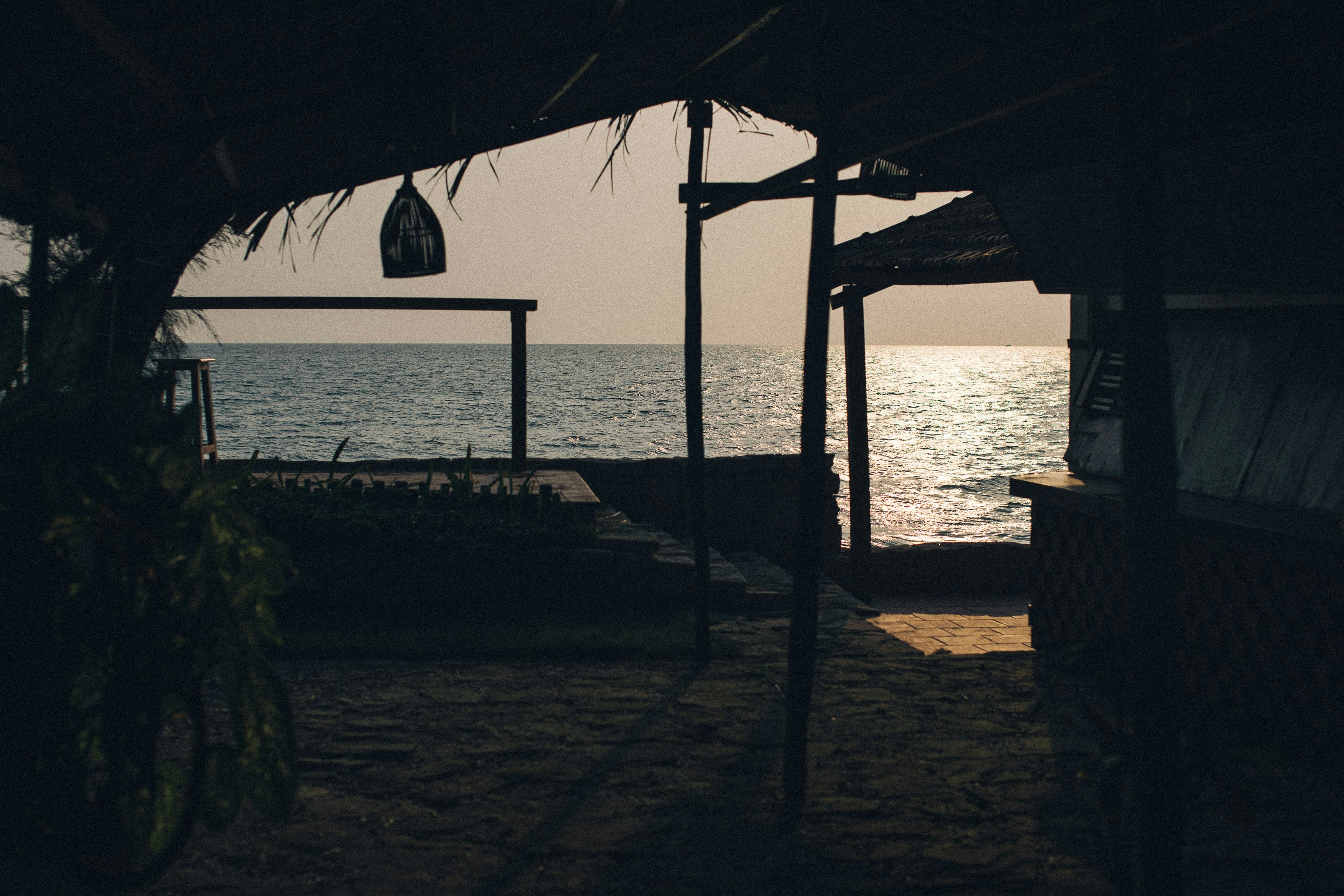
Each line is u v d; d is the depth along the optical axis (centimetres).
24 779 202
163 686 207
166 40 317
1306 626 397
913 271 689
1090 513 530
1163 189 429
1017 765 397
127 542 200
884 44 403
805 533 354
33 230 357
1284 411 467
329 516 682
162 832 223
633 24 419
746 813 350
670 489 983
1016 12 319
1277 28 319
